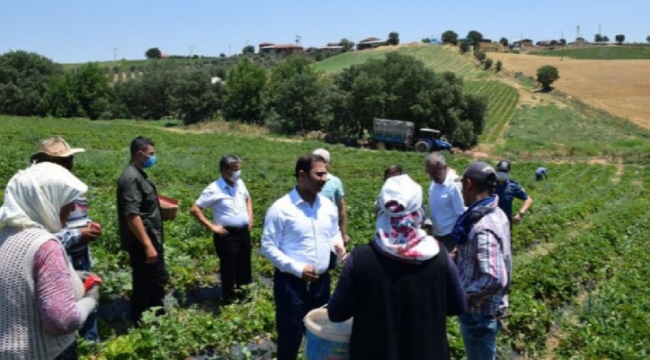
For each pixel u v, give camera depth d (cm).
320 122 7356
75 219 674
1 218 360
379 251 407
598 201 2709
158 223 786
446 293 417
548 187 3384
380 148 6206
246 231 912
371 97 6669
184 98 9006
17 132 4709
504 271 501
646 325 912
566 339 884
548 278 1128
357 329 410
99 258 1022
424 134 6234
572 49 18512
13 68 10294
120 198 752
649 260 1499
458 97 6612
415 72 6606
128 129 6438
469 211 522
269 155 4544
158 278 795
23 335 355
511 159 5847
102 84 10219
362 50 17312
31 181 364
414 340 398
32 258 352
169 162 3075
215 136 6306
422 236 412
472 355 545
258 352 743
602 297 1105
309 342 468
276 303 613
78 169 2431
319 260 609
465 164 4850
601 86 10588
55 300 351
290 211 605
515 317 884
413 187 414
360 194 2252
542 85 10738
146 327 740
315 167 601
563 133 7456
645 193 3306
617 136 7150
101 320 820
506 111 9062
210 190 888
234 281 912
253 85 8706
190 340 749
